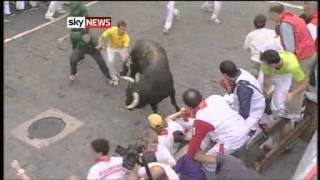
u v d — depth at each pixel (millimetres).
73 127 12867
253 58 11898
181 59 15344
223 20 17547
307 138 11898
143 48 13250
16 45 11992
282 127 11188
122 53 13672
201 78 14445
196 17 17703
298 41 11000
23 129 12625
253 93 9203
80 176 11641
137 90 12703
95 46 13234
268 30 11805
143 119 13219
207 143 9203
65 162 11969
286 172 11406
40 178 11531
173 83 13430
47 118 12945
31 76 12875
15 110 12945
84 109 13336
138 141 12492
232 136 8969
